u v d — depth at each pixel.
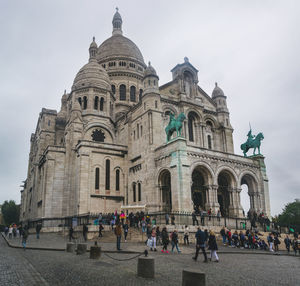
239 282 13.13
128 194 50.00
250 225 41.59
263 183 47.12
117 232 23.09
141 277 13.35
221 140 55.81
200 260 19.56
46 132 64.75
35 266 15.66
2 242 34.66
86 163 48.16
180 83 52.88
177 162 38.81
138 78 78.19
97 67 64.38
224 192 47.19
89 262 17.22
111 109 63.22
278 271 16.64
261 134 49.06
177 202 37.53
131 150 51.75
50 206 49.62
